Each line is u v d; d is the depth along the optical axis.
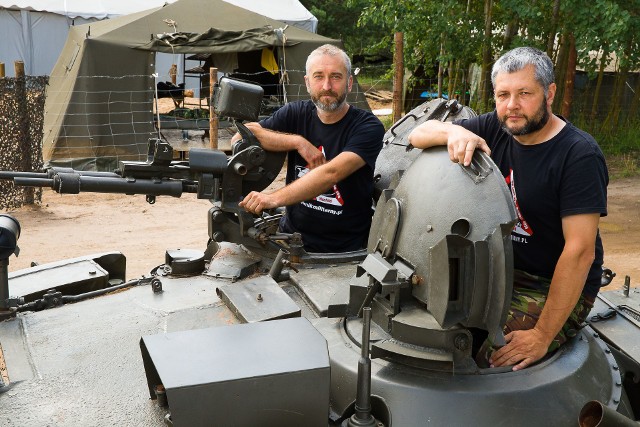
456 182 2.69
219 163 3.74
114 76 12.10
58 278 3.82
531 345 2.77
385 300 2.84
